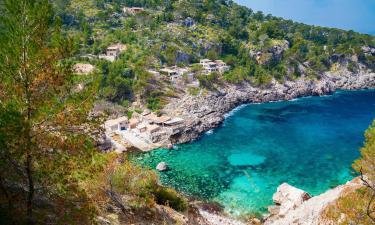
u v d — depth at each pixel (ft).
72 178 64.95
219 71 555.28
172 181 238.48
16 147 55.36
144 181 144.77
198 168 262.47
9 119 52.80
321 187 233.35
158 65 523.29
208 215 186.60
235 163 273.54
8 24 56.85
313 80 614.75
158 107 406.41
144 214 121.80
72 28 590.96
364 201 76.23
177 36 629.92
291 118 421.18
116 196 120.57
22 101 58.80
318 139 338.75
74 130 64.18
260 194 220.23
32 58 57.98
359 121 409.08
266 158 285.64
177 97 440.04
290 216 172.04
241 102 497.46
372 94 585.63
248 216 192.24
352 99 542.98
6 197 61.00
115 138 315.17
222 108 447.83
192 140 326.85
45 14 59.16
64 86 63.41
